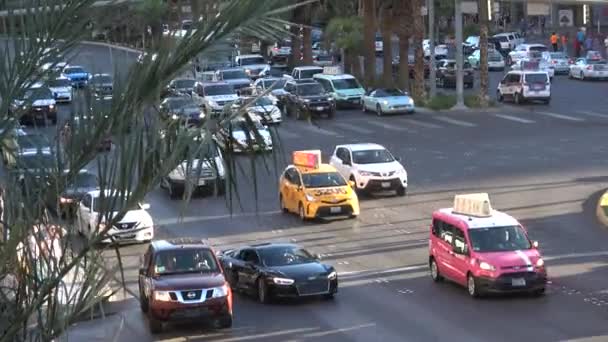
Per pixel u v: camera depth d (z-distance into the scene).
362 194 41.94
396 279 28.56
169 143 7.04
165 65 7.05
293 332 23.45
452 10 113.44
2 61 7.33
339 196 37.31
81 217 7.30
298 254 27.72
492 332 22.45
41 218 7.29
